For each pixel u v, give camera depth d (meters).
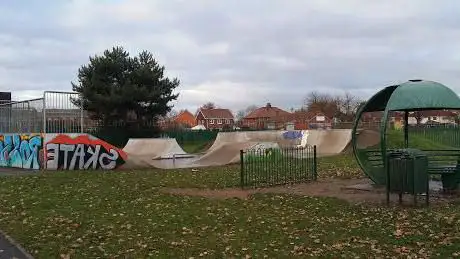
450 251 6.97
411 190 10.22
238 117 137.75
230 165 21.95
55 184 14.80
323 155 28.11
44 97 21.23
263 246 7.39
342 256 6.82
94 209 10.55
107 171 19.44
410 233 8.03
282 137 34.53
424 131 42.66
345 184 14.14
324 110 107.25
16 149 23.22
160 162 24.25
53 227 8.88
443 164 13.48
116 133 46.12
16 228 8.95
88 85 44.84
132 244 7.59
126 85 44.47
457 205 10.41
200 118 124.31
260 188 13.66
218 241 7.72
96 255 7.04
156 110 47.19
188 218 9.48
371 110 13.45
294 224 8.92
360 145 31.36
